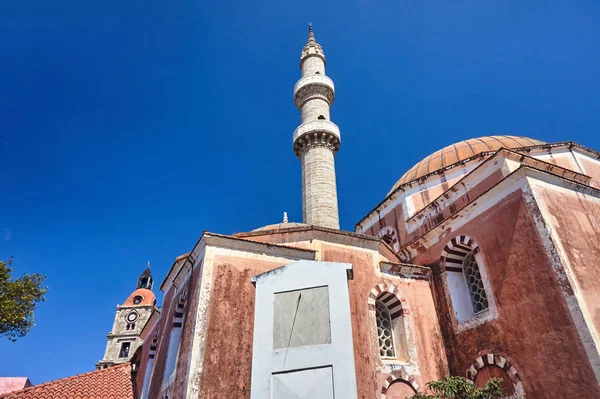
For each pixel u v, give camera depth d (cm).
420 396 1070
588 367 1014
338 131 2942
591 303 1107
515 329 1247
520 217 1313
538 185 1320
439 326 1553
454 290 1565
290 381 922
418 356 1430
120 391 1548
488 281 1395
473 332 1400
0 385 2509
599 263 1234
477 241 1482
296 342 970
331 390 887
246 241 1444
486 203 1473
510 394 1210
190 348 1221
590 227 1320
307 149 2833
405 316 1500
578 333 1059
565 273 1132
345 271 1040
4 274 1986
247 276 1401
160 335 1811
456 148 2338
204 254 1401
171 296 1784
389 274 1586
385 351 1467
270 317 1022
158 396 1504
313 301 1016
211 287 1330
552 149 1953
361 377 1270
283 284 1060
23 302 2042
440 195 1989
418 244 1786
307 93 3189
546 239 1207
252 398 924
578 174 1639
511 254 1322
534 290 1213
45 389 1463
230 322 1292
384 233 2347
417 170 2405
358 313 1408
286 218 2302
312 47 3559
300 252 1512
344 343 936
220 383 1178
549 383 1102
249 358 1255
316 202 2547
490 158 1652
